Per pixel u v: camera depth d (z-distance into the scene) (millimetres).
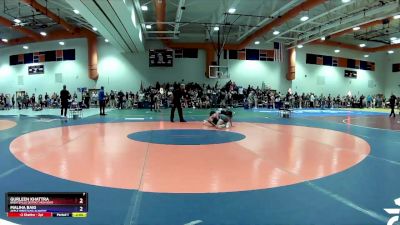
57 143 6734
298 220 2723
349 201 3203
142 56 24172
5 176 4059
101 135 8039
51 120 12531
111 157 5285
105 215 2805
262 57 25312
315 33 20219
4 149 6008
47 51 24984
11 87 26641
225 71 22172
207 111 18953
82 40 24094
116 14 12766
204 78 24547
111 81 24078
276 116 15180
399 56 29531
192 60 24406
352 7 16938
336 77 28422
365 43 28047
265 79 25422
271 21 18266
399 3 13781
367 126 10875
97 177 4039
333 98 27641
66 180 3889
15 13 18938
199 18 20141
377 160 5172
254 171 4395
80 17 18625
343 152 5852
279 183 3824
